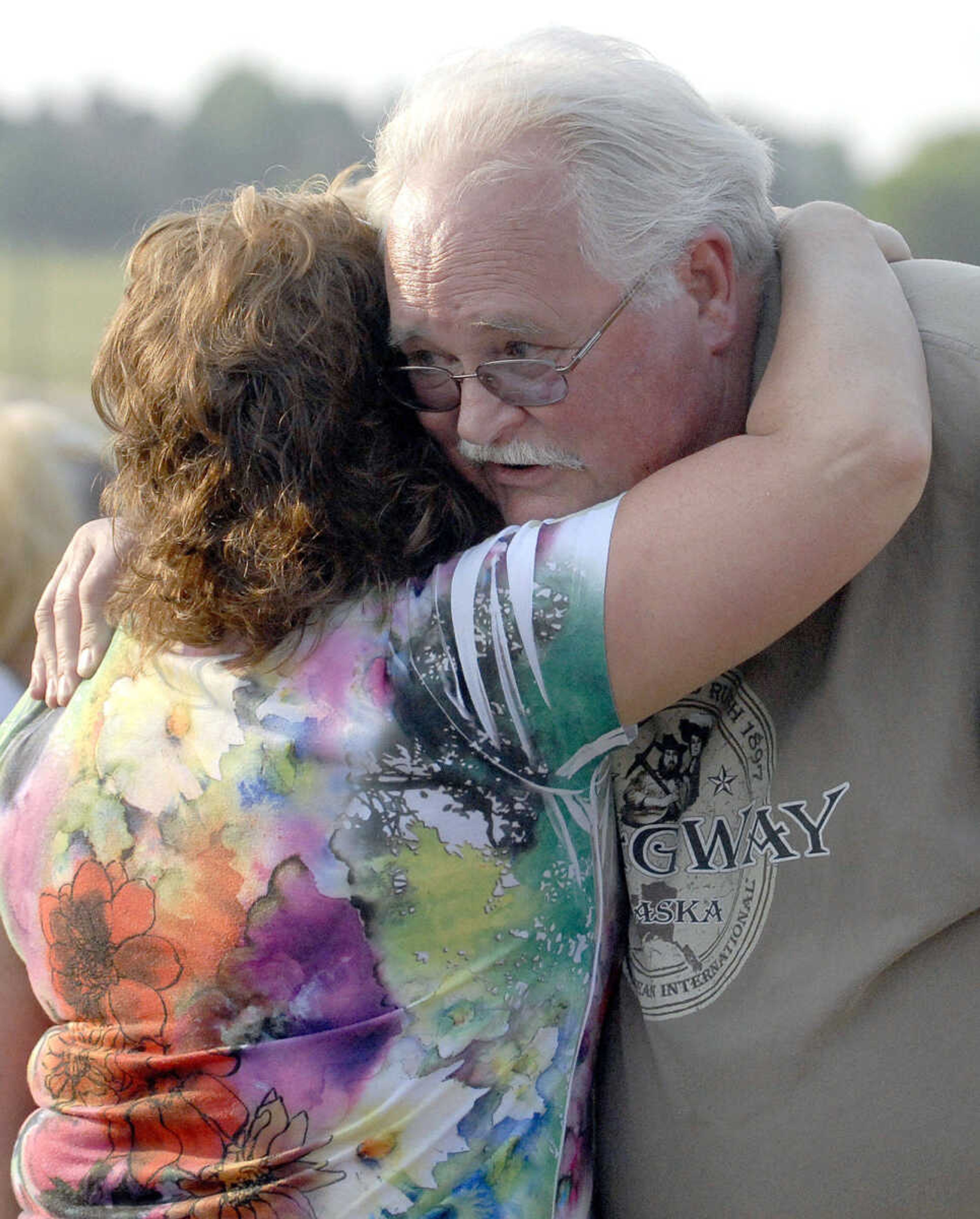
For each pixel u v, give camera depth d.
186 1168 4.31
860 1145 4.48
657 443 4.90
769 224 5.13
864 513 4.20
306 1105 4.22
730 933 4.69
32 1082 4.73
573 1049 4.53
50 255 49.44
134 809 4.41
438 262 4.56
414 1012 4.23
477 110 4.57
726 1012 4.64
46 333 42.28
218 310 4.49
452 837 4.25
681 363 4.84
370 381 4.65
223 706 4.36
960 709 4.48
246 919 4.20
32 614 7.88
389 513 4.48
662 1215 4.79
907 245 5.40
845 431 4.22
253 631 4.34
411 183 4.67
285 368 4.44
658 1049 4.71
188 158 51.09
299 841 4.18
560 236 4.54
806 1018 4.50
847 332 4.49
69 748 4.62
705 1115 4.64
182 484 4.49
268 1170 4.25
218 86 51.72
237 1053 4.24
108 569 5.00
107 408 4.82
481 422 4.68
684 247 4.76
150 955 4.34
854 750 4.56
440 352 4.71
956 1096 4.44
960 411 4.55
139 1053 4.38
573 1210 4.56
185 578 4.42
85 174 50.72
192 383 4.42
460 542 4.61
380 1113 4.21
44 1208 4.50
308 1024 4.21
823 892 4.57
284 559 4.31
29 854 4.59
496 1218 4.30
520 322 4.55
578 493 4.92
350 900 4.18
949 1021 4.46
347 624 4.36
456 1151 4.27
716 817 4.79
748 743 4.79
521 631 4.21
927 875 4.45
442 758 4.25
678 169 4.73
